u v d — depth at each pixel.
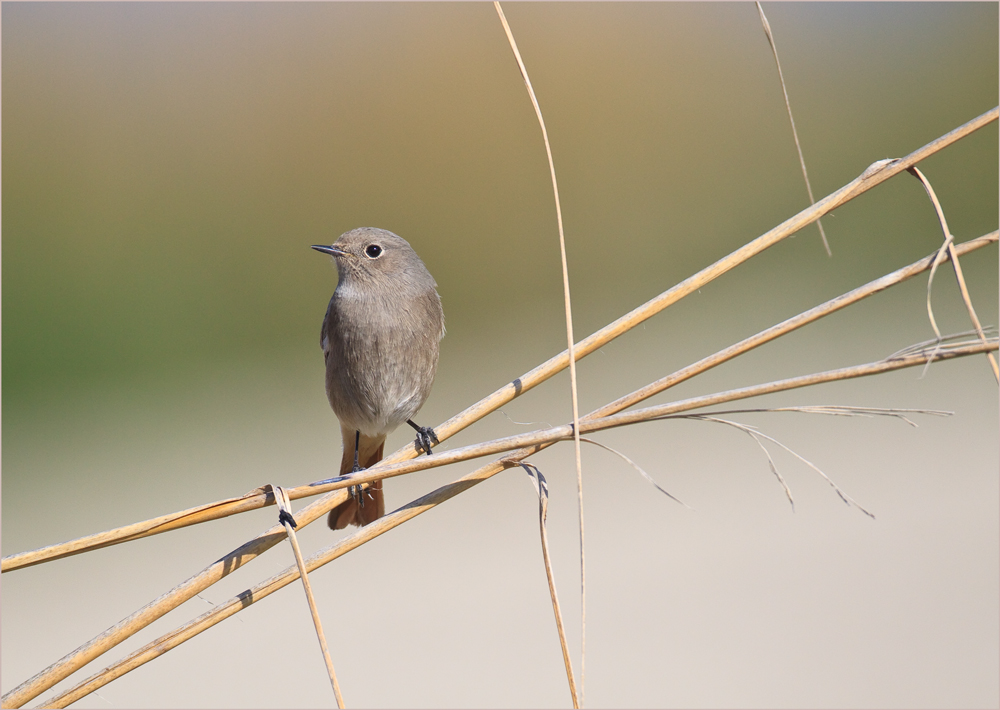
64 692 3.95
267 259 16.12
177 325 15.56
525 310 17.09
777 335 3.94
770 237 4.18
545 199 17.41
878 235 17.59
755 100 18.41
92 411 14.73
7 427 14.41
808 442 12.63
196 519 4.00
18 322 14.79
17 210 15.07
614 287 17.38
